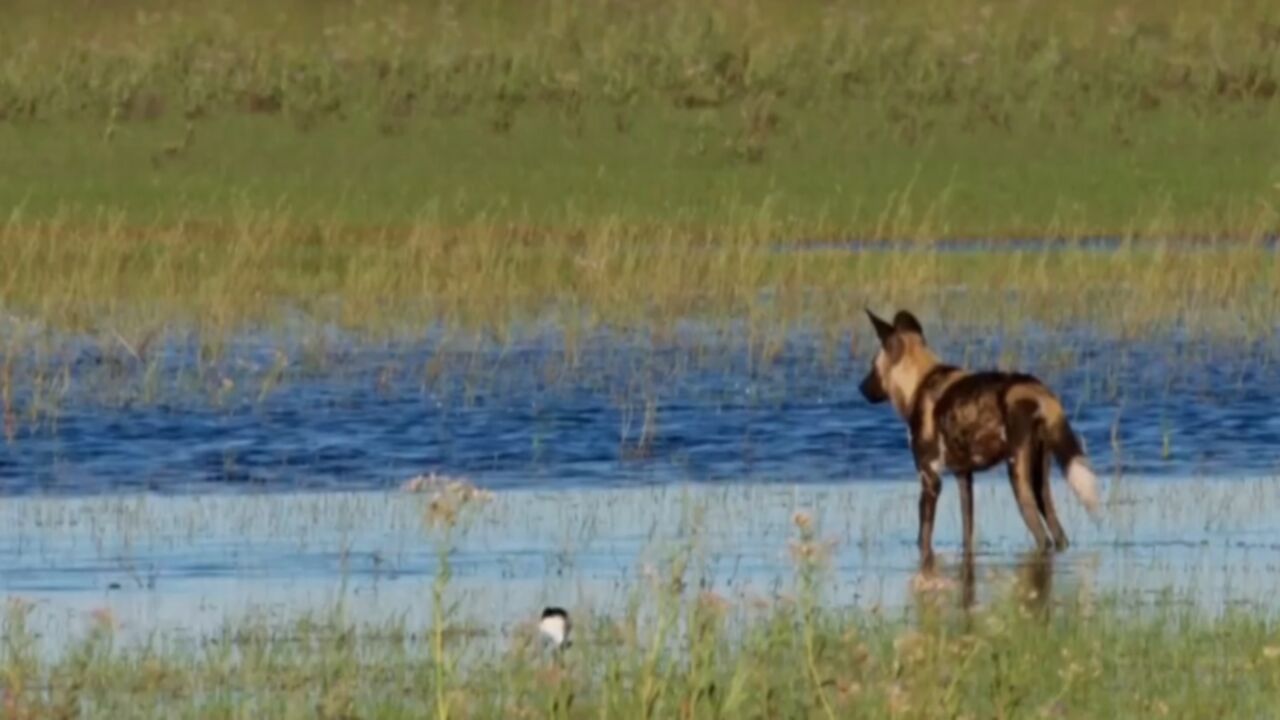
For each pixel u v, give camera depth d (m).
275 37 171.00
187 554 62.41
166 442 79.44
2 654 50.19
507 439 79.81
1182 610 53.25
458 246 114.00
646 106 157.50
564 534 64.38
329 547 63.19
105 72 161.25
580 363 91.81
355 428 81.50
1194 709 43.84
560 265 112.25
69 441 79.69
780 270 111.56
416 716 43.84
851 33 171.12
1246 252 109.50
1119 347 94.94
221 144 152.00
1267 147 150.88
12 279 103.81
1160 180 145.88
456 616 53.62
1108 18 174.00
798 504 68.81
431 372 89.62
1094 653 47.50
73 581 59.12
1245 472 74.25
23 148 150.62
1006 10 176.75
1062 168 148.00
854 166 148.50
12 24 172.75
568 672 44.38
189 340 97.50
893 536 64.25
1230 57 164.25
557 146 152.25
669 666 45.84
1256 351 94.00
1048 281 105.69
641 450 77.88
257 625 52.94
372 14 176.25
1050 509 61.84
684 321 99.94
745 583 57.06
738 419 82.69
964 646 48.03
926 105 157.75
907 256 108.12
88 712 44.94
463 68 164.00
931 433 61.62
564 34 172.25
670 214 140.00
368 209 140.88
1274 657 45.12
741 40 170.25
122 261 115.94
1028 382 61.34
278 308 104.00
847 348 95.69
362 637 51.50
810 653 42.66
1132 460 76.25
